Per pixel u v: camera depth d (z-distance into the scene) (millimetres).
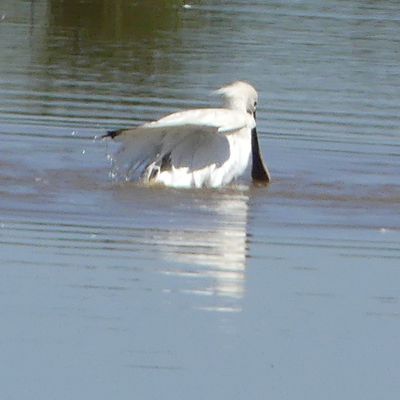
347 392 10836
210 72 23641
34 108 19922
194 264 13164
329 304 12422
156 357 11141
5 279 12523
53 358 11047
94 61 24453
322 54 25922
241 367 11109
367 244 14016
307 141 18656
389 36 28609
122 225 14141
